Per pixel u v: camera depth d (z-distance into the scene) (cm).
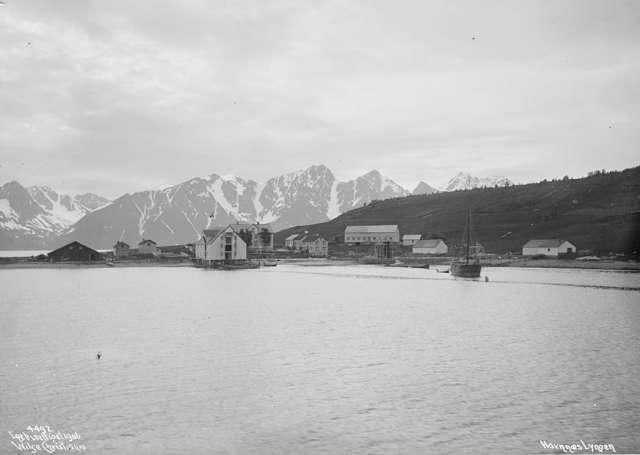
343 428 3247
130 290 11350
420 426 3272
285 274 17375
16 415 3409
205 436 3128
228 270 19888
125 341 5519
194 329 6244
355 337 5766
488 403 3644
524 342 5497
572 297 9694
